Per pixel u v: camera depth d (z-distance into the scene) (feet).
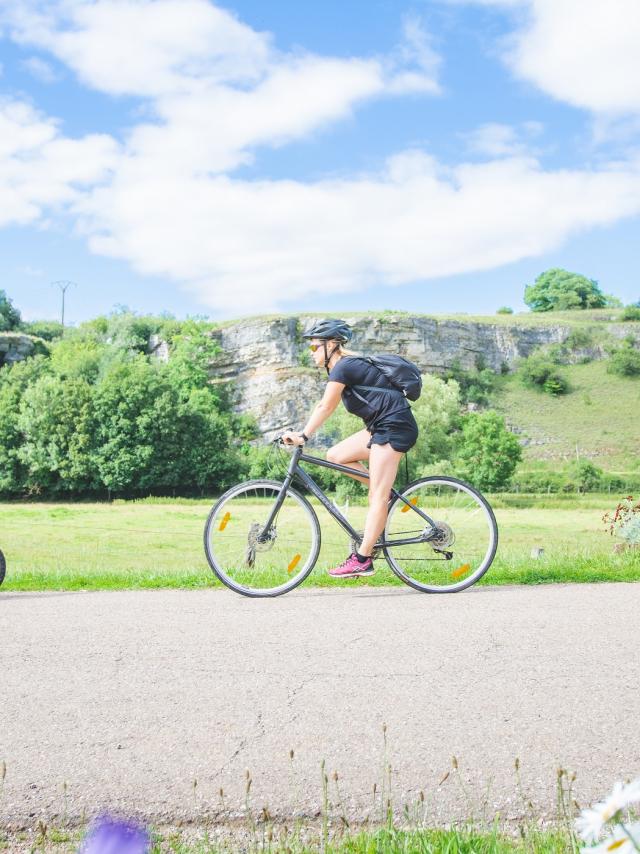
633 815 7.06
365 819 7.55
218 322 364.17
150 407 259.60
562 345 415.85
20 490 257.34
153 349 366.22
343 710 10.30
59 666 12.33
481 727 9.68
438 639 13.61
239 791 8.09
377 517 18.35
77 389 257.34
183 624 14.97
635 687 11.03
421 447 253.24
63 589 20.25
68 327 403.54
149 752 9.04
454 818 7.52
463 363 394.32
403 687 11.16
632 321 464.24
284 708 10.39
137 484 257.96
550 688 11.04
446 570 18.80
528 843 6.82
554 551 28.12
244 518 18.84
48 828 7.41
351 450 18.78
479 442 255.91
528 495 251.80
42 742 9.36
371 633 14.07
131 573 22.77
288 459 19.04
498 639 13.55
